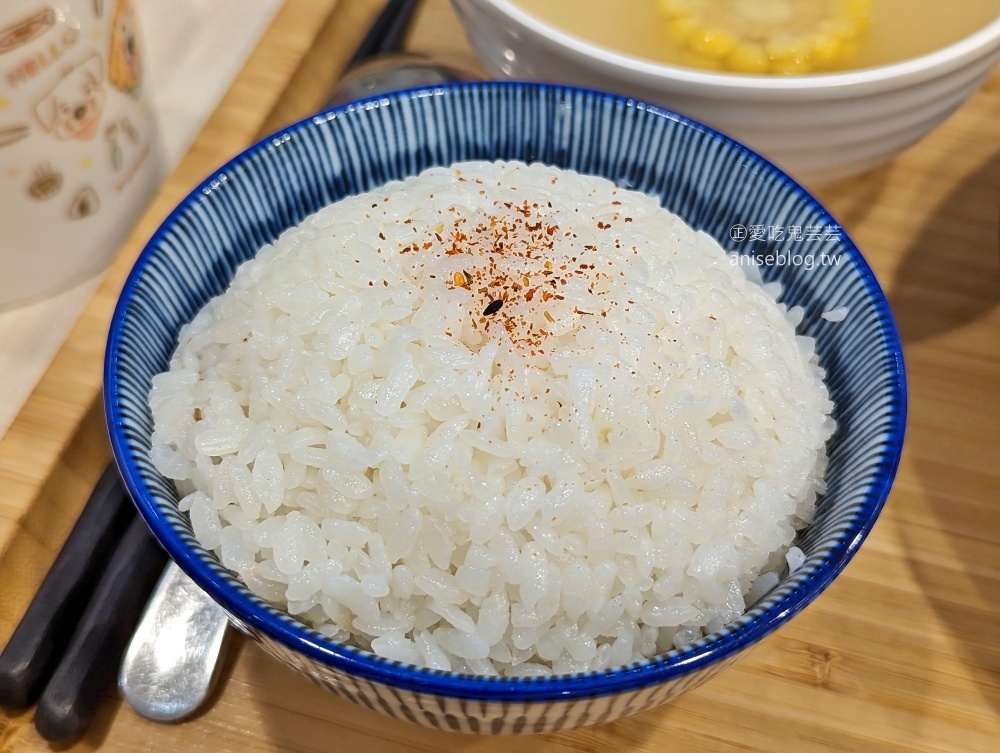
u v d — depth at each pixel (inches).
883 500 4.2
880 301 5.0
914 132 6.1
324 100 7.4
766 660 5.2
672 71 5.6
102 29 5.7
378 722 5.0
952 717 5.1
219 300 5.3
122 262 6.2
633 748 5.0
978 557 5.6
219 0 8.2
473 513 4.2
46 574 5.4
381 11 8.0
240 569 4.3
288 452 4.5
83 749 4.9
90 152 6.0
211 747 4.9
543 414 4.5
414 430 4.5
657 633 4.5
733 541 4.5
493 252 5.0
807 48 6.6
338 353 4.7
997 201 7.2
